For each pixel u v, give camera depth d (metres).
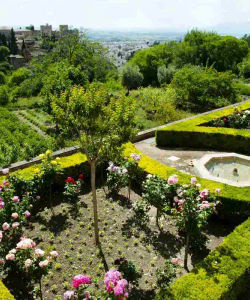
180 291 5.25
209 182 8.99
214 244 7.54
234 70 49.28
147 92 23.77
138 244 7.43
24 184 8.49
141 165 10.28
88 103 6.12
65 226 8.05
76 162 10.34
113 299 4.64
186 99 25.44
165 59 55.62
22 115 31.91
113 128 6.63
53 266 6.64
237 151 13.70
